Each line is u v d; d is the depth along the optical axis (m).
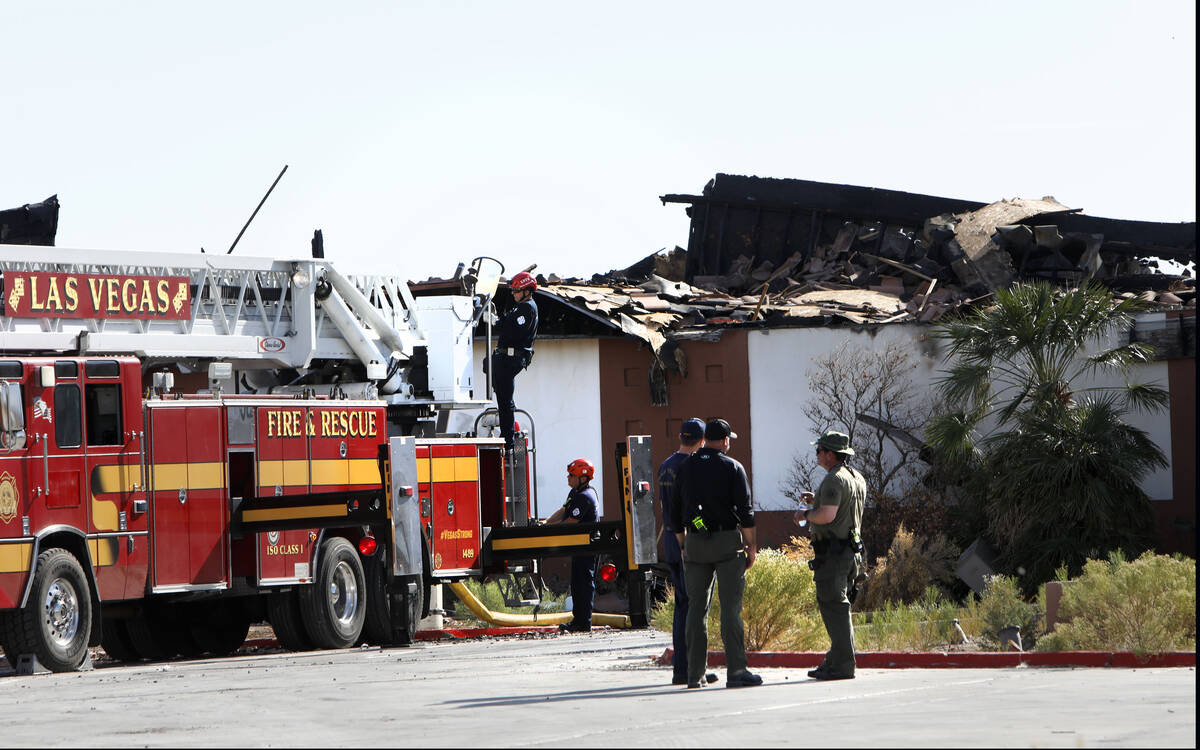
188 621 41.00
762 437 61.56
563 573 63.47
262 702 23.23
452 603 50.19
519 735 17.75
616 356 63.97
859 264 78.50
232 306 41.91
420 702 22.45
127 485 34.62
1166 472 55.03
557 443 64.38
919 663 27.08
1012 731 16.62
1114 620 27.36
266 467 38.00
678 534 23.88
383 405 41.59
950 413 54.38
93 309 38.16
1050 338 52.97
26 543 32.19
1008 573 50.00
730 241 84.19
